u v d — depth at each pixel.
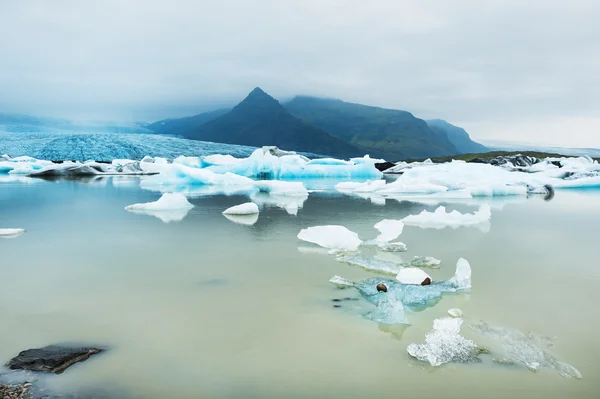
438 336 3.71
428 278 5.35
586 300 4.77
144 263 6.41
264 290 5.12
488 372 3.20
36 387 2.94
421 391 2.96
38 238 8.41
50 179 28.62
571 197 17.89
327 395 2.91
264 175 32.16
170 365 3.30
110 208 13.35
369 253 7.09
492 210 13.30
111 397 2.86
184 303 4.67
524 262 6.51
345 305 4.61
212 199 16.73
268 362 3.36
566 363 3.33
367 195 18.62
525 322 4.15
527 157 37.34
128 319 4.21
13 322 4.12
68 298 4.83
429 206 14.40
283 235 8.77
